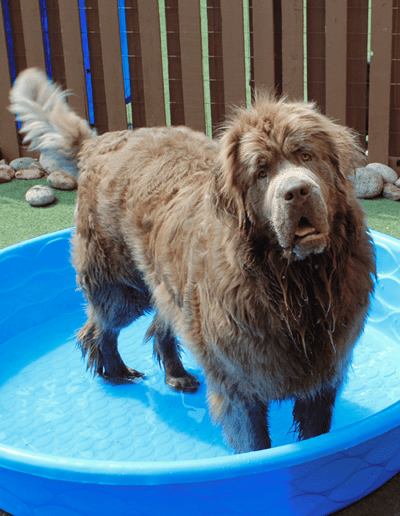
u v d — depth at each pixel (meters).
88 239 3.38
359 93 5.71
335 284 2.24
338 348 2.37
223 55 5.81
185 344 2.76
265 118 2.11
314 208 1.94
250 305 2.21
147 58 6.08
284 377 2.35
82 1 6.30
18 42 6.59
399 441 2.50
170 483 2.11
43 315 4.54
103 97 6.56
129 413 3.46
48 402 3.58
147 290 3.44
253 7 5.57
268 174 2.07
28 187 6.38
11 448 2.29
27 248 4.35
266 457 2.12
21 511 2.51
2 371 3.90
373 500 2.54
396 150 5.83
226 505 2.26
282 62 5.71
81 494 2.27
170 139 3.25
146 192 3.04
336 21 5.38
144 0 5.87
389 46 5.35
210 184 2.26
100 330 3.62
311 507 2.39
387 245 3.97
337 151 2.14
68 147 3.67
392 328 3.98
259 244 2.17
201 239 2.48
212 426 3.30
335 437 2.19
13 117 6.70
